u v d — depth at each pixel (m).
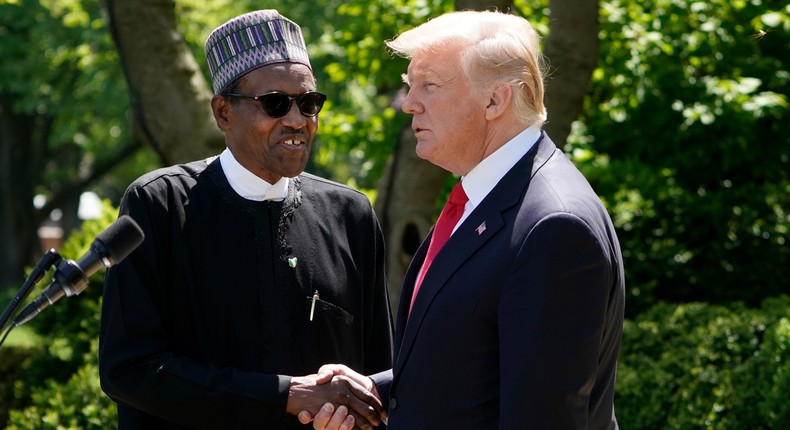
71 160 25.39
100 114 19.59
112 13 5.11
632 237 7.04
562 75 5.21
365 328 3.26
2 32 18.58
